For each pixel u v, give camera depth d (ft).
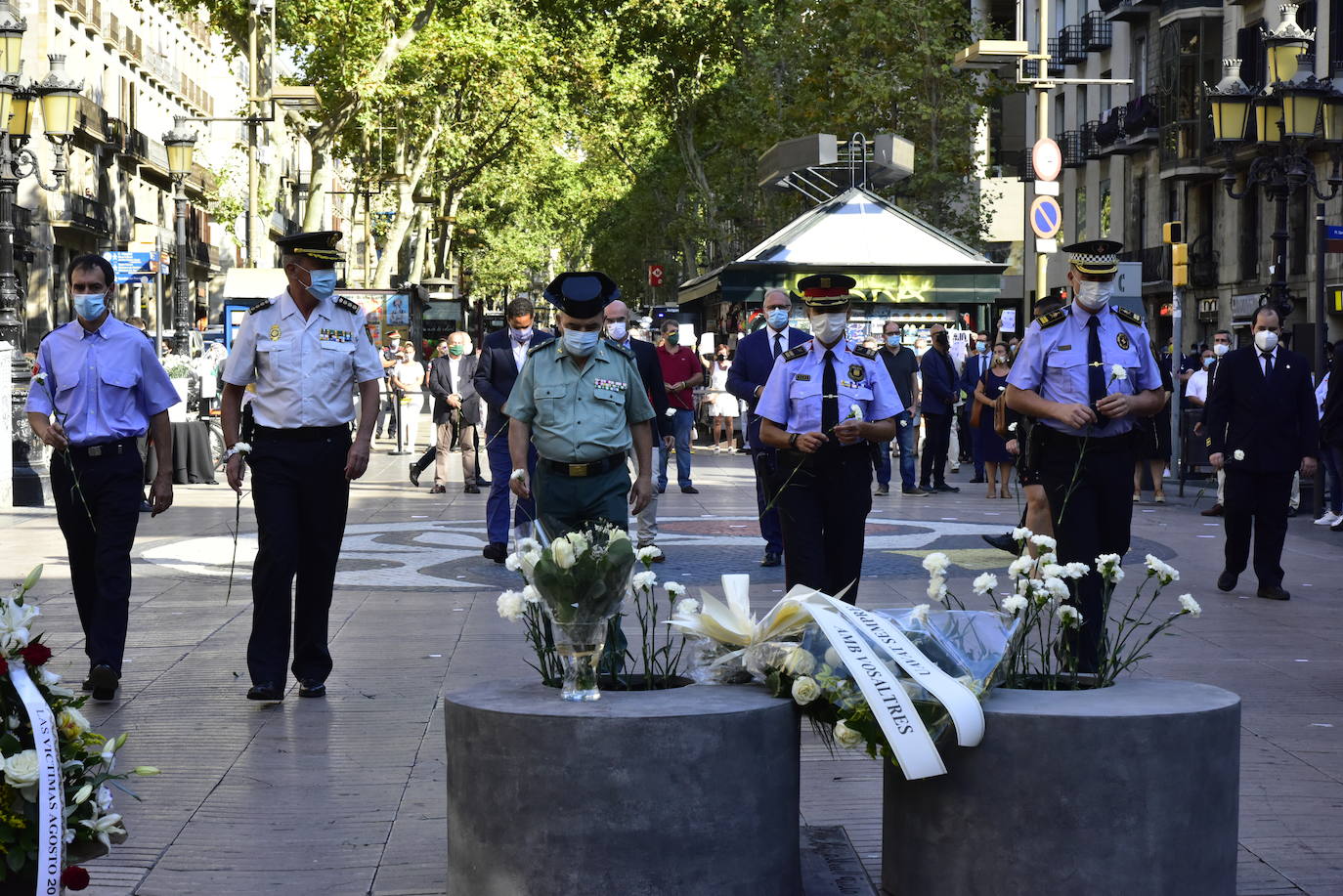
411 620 31.01
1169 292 149.38
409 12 132.46
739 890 13.21
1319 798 18.12
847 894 14.71
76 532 24.59
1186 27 138.82
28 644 12.53
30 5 158.61
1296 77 60.80
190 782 18.92
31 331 159.43
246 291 124.47
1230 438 34.58
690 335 101.65
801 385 24.80
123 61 191.62
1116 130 152.15
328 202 225.76
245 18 130.00
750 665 14.20
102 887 15.08
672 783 12.98
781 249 89.76
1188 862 13.21
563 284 24.21
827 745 14.47
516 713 13.10
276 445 23.45
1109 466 23.24
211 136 239.09
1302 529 50.57
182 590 35.17
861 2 128.67
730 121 152.15
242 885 15.23
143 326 69.97
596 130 167.32
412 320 151.12
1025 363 23.49
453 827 13.73
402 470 77.77
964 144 128.26
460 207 230.27
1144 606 32.99
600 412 24.49
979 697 13.56
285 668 23.59
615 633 15.17
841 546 25.22
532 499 31.91
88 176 177.17
